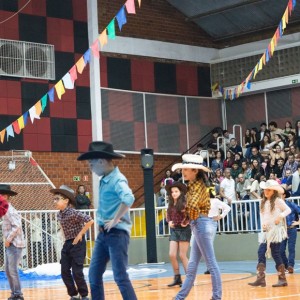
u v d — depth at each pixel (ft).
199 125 105.70
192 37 106.22
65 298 48.34
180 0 102.63
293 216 59.93
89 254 82.02
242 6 97.50
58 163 92.58
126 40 100.22
